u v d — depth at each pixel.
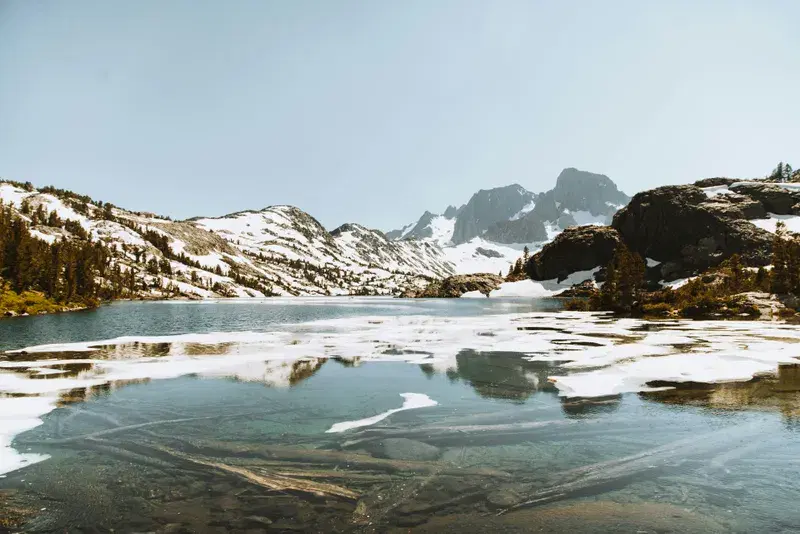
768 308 50.41
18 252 89.31
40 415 15.15
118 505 8.97
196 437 13.03
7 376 21.56
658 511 8.59
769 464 10.84
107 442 12.61
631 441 12.48
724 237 136.12
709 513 8.52
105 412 15.51
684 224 147.75
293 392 18.38
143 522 8.27
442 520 8.27
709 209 143.75
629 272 67.88
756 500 9.03
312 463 11.09
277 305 127.88
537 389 18.52
